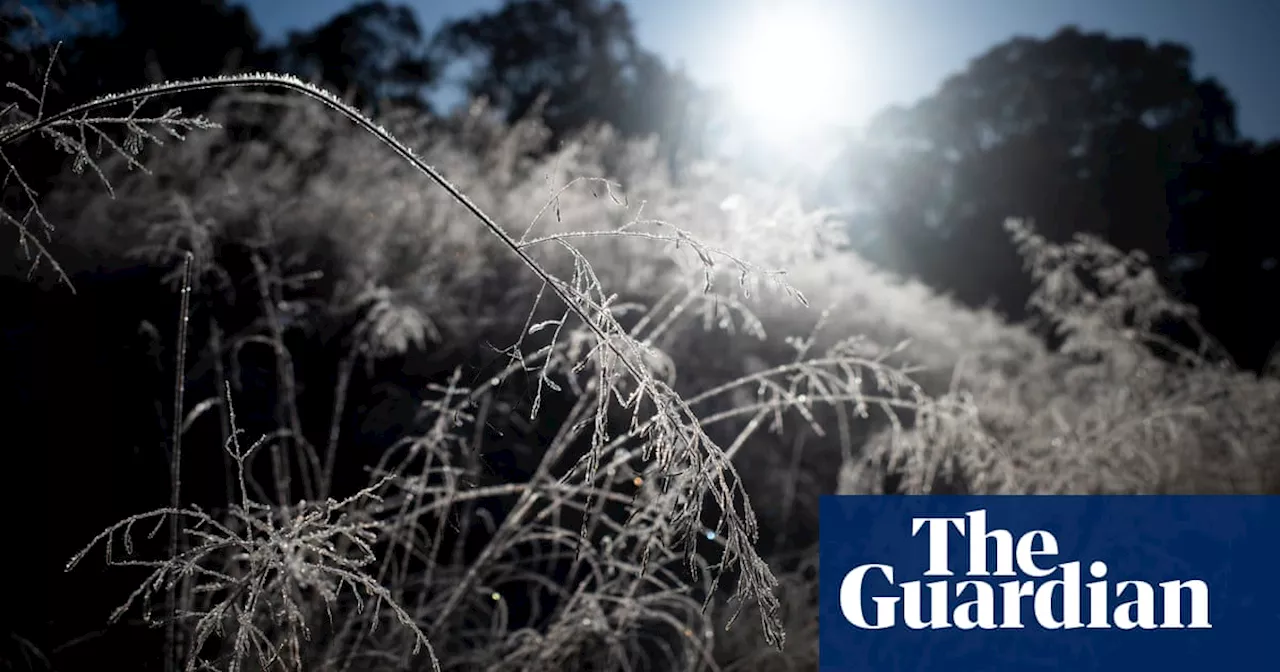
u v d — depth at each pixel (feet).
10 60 7.97
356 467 10.77
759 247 8.99
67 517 8.78
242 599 7.25
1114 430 11.69
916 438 9.20
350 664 7.50
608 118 44.60
